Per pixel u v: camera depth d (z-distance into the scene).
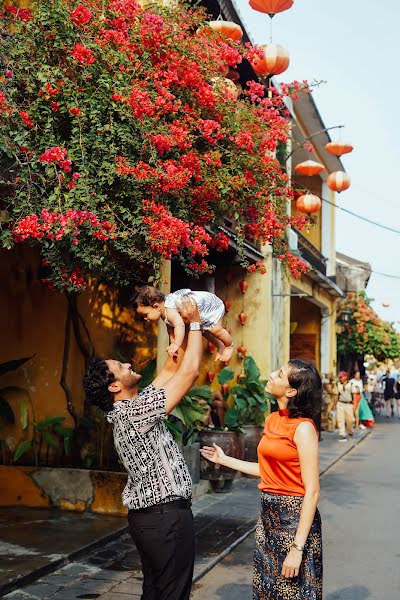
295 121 17.97
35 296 10.06
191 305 3.88
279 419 4.05
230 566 6.89
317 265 21.88
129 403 3.76
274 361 15.71
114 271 7.57
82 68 6.64
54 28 6.52
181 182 6.72
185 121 7.33
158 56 7.34
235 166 7.79
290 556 3.79
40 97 6.44
